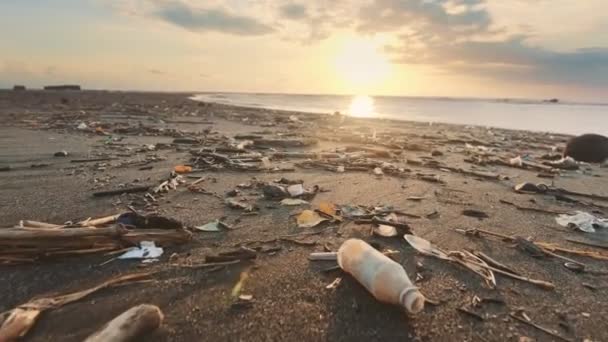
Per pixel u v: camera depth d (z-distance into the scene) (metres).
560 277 3.76
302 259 3.91
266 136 15.75
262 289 3.28
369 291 3.12
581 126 30.14
